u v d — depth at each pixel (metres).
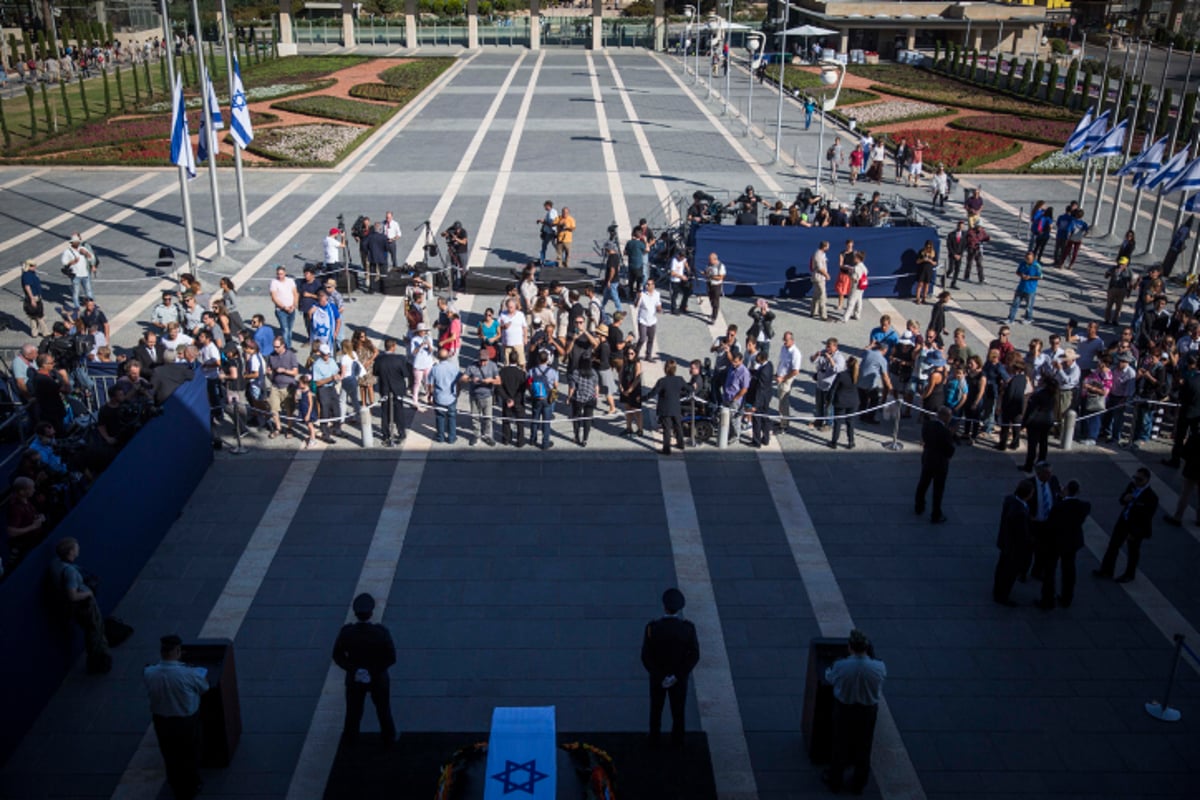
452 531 15.61
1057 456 18.33
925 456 15.81
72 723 11.70
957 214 34.97
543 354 17.80
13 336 23.55
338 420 18.03
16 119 51.19
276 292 22.09
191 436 16.61
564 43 87.19
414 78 63.88
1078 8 92.69
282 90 58.03
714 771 11.10
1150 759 11.40
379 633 10.78
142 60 75.56
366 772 10.92
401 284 26.06
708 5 108.69
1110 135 30.14
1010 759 11.37
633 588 14.27
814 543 15.42
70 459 14.98
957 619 13.73
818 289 24.64
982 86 61.09
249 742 11.47
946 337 23.80
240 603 13.88
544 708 9.88
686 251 26.28
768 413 18.75
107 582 13.55
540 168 40.25
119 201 35.75
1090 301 26.44
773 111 54.94
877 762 11.29
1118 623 13.74
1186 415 17.50
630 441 18.58
